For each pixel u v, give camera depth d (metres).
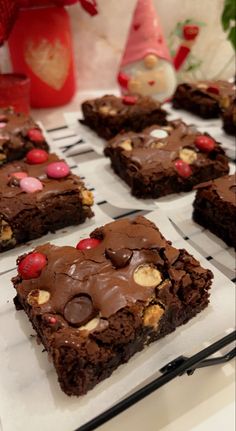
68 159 0.33
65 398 0.19
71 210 0.27
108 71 0.42
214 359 0.21
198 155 0.31
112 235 0.22
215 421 0.20
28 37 0.36
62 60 0.38
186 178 0.30
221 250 0.26
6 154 0.31
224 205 0.26
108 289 0.20
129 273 0.21
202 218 0.28
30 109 0.39
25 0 0.33
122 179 0.31
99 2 0.38
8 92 0.35
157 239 0.22
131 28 0.37
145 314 0.20
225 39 0.41
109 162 0.33
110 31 0.40
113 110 0.35
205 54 0.42
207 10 0.39
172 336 0.21
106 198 0.30
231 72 0.43
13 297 0.23
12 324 0.22
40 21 0.35
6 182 0.27
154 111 0.36
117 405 0.18
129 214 0.28
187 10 0.40
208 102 0.38
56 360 0.18
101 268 0.21
